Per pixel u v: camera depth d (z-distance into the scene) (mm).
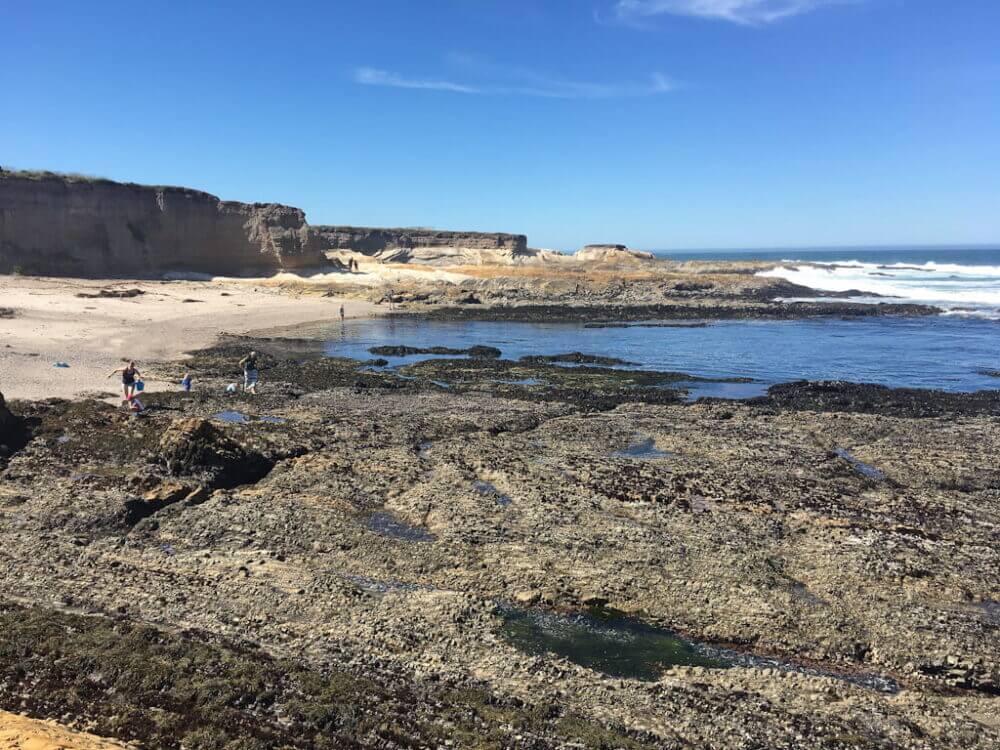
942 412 28109
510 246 110438
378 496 17453
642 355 43094
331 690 9117
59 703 8133
